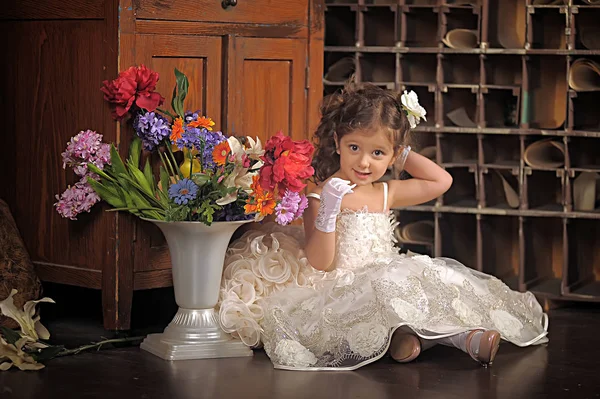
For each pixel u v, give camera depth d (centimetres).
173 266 271
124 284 282
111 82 273
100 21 278
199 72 295
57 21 290
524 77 367
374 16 398
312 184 320
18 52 301
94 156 275
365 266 276
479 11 372
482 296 280
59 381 245
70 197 280
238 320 274
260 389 239
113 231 280
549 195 387
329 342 262
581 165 374
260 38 308
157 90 285
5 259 290
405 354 265
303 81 322
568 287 362
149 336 279
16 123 304
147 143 275
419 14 392
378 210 293
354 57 388
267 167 255
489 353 258
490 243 390
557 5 361
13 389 238
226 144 266
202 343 269
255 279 284
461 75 392
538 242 390
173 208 265
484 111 375
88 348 278
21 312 262
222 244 270
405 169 304
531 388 245
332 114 288
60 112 291
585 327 325
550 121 381
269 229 311
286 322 268
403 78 386
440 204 379
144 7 279
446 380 251
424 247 396
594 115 376
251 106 309
